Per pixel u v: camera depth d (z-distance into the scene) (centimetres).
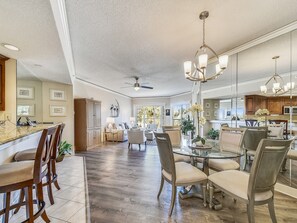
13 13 154
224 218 184
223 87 448
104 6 190
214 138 472
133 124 964
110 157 462
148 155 486
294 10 201
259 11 201
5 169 132
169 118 1029
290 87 286
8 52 251
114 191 250
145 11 199
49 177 210
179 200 222
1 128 237
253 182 149
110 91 816
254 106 355
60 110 480
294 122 279
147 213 193
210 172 280
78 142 555
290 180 257
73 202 217
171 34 258
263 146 143
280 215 189
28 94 438
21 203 162
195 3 185
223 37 269
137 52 331
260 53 307
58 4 175
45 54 260
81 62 394
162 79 576
